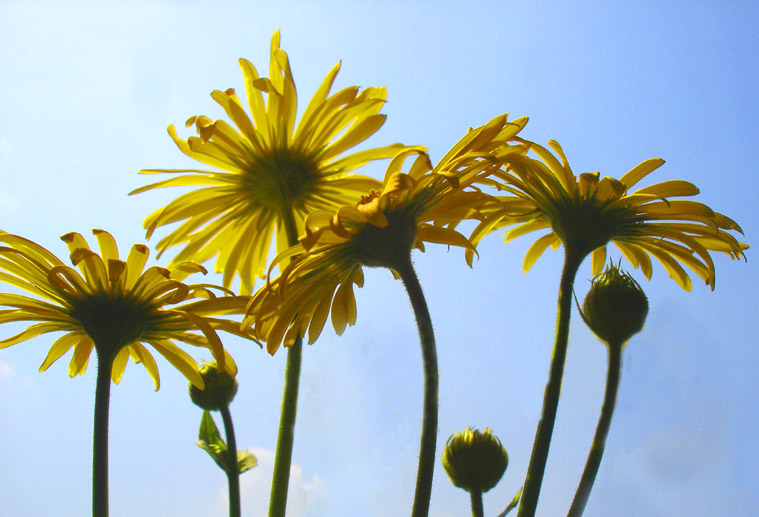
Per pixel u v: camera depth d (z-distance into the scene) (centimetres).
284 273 24
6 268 27
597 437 24
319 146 29
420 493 22
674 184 27
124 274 27
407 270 24
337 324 26
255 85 28
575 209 27
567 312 25
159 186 29
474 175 25
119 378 29
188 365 28
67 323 27
